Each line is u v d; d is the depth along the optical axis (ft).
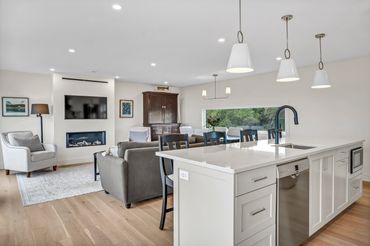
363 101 13.99
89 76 20.51
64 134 19.35
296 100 17.24
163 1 7.33
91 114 20.66
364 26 9.32
